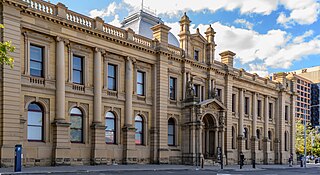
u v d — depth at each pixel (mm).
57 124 33562
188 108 47375
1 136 29141
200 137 46625
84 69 37219
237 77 57875
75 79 36750
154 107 44219
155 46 44844
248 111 61625
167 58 45688
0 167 28656
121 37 40250
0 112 29375
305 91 177875
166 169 35031
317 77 191375
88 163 36469
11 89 29969
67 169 29094
